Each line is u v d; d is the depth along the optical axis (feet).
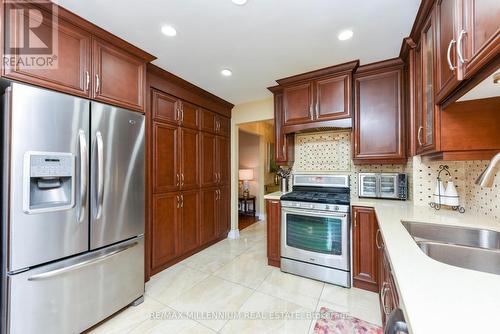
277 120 9.50
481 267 3.50
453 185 5.70
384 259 4.51
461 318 1.77
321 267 7.61
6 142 4.12
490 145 4.01
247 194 17.80
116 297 5.80
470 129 4.10
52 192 4.75
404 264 2.77
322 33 5.78
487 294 2.11
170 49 6.56
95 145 5.29
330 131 9.41
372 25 5.45
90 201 5.22
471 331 1.61
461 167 5.90
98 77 5.53
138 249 6.40
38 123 4.37
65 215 4.76
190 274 8.17
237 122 12.28
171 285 7.41
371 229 6.91
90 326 5.23
